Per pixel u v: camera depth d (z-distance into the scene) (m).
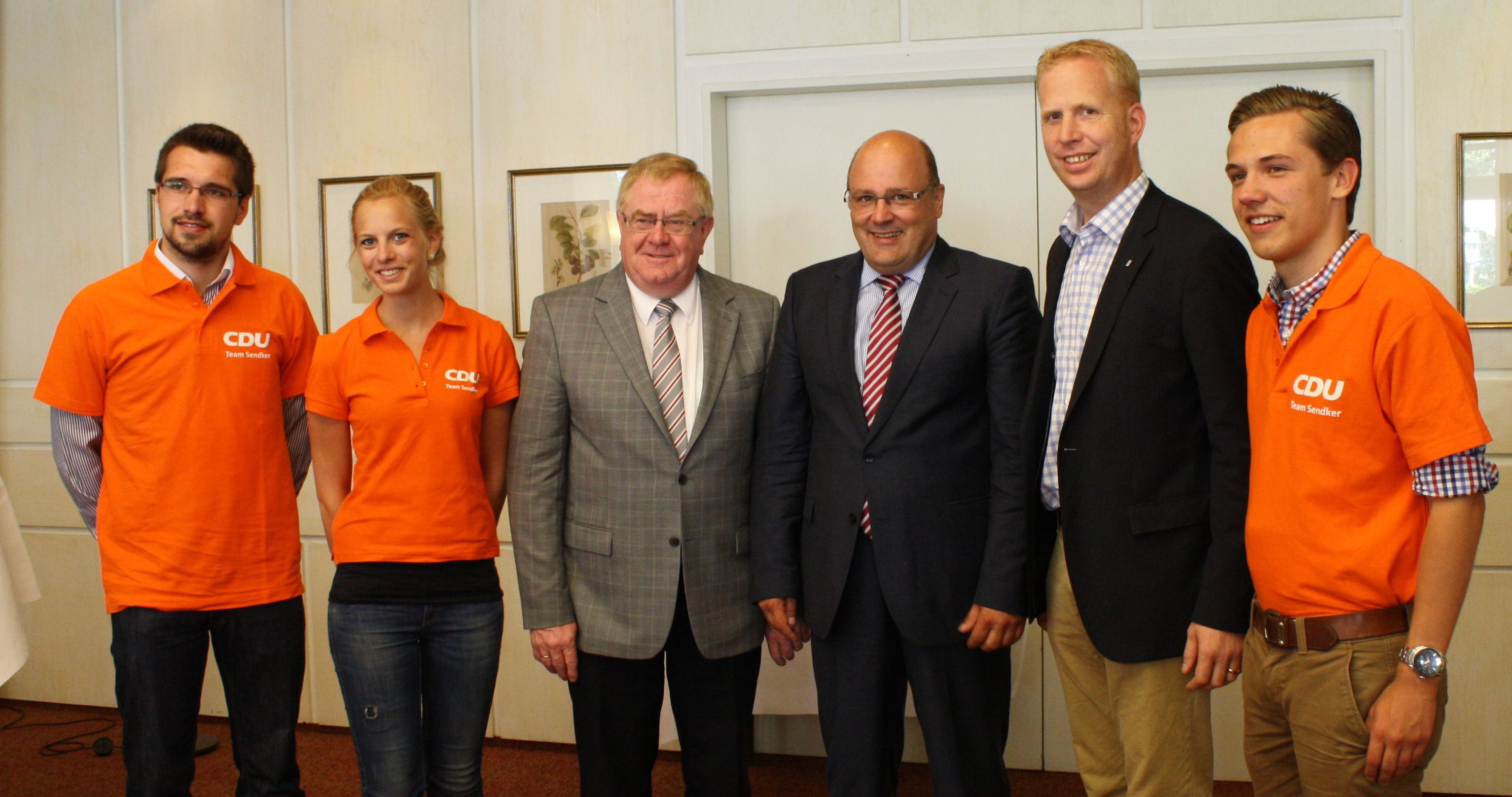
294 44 3.39
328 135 3.38
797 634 2.15
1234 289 1.68
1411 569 1.46
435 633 2.12
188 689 2.18
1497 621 2.79
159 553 2.12
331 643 2.11
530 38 3.24
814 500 2.07
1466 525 1.39
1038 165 3.04
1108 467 1.72
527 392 2.19
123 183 3.54
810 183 3.18
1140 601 1.70
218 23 3.44
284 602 2.26
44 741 3.38
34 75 3.59
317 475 2.18
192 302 2.16
